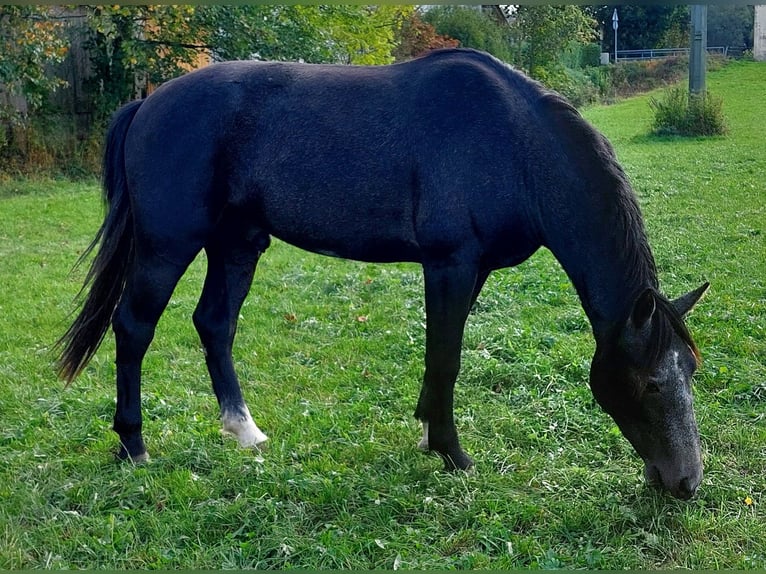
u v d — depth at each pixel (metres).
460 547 3.33
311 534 3.42
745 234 8.98
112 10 14.34
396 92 3.81
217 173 3.92
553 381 4.97
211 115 3.89
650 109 22.03
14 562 3.19
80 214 11.83
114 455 4.12
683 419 3.31
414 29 21.25
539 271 7.91
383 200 3.77
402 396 4.91
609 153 3.67
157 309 4.02
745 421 4.43
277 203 3.90
